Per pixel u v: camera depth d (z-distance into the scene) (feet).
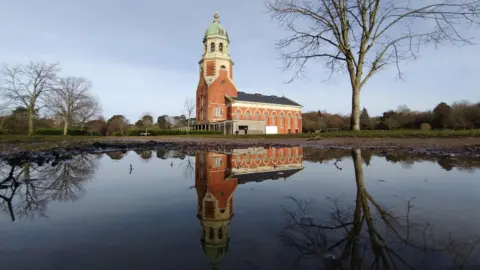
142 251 4.67
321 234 5.42
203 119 147.13
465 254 4.37
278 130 150.71
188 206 7.80
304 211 7.09
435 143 29.99
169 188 10.58
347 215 6.71
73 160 22.43
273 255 4.51
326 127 236.43
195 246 4.89
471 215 6.48
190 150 35.45
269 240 5.17
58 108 132.98
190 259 4.36
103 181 12.23
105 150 35.76
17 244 4.95
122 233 5.55
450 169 14.30
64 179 12.76
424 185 10.29
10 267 4.03
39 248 4.78
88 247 4.84
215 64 142.92
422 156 21.09
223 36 144.46
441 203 7.64
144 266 4.09
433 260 4.20
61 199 8.66
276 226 5.97
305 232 5.52
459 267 3.97
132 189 10.31
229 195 9.18
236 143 50.78
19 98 105.81
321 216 6.64
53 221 6.35
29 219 6.50
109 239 5.22
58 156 25.22
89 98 147.74
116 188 10.52
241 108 139.03
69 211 7.23
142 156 26.68
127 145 48.47
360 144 35.47
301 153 26.71
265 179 12.45
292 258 4.37
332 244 4.91
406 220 6.19
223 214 6.91
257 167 17.11
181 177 13.42
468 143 27.71
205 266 4.10
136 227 5.92
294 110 158.30
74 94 138.92
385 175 12.70
